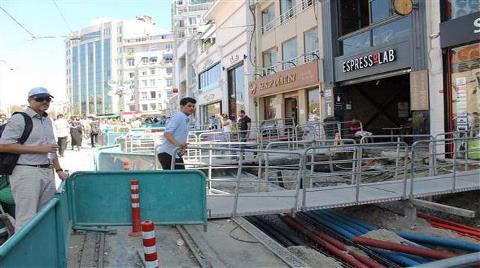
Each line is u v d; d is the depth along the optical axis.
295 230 8.41
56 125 19.12
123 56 115.56
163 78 114.56
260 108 26.70
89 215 6.44
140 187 6.45
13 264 2.72
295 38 22.62
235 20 29.72
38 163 5.21
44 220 3.70
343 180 11.50
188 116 7.47
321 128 17.88
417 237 7.34
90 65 114.06
